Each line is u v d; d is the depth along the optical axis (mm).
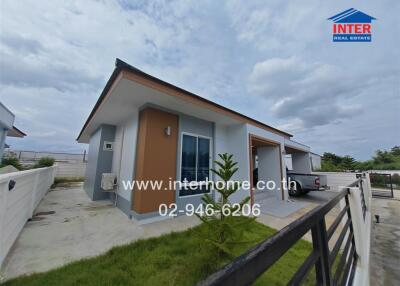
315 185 8023
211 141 6094
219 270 436
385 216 5543
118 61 3152
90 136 9266
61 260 2492
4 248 2396
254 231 3859
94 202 6109
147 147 4375
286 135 8953
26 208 3748
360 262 2113
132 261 2479
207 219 2713
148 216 4211
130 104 4609
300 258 2793
